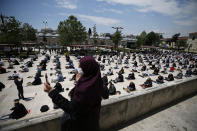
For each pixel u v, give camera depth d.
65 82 12.17
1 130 1.60
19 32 31.59
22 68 16.88
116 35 45.66
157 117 3.18
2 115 6.66
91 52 36.56
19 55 25.61
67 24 38.94
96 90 0.94
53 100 0.96
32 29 57.56
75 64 21.59
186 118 3.23
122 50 50.75
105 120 2.50
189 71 16.50
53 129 1.94
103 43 76.25
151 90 3.33
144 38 71.19
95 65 0.98
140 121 2.96
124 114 2.80
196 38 66.06
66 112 1.02
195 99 4.49
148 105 3.30
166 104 3.89
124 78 14.52
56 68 16.98
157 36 74.62
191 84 4.79
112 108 2.54
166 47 81.88
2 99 8.48
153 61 27.94
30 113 6.88
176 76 15.65
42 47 50.53
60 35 40.03
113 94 9.74
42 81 12.30
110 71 15.83
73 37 39.38
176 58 33.72
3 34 29.73
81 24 39.84
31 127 1.75
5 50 26.31
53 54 33.62
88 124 0.97
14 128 1.65
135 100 2.93
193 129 2.82
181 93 4.41
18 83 8.12
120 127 2.71
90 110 0.95
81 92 0.88
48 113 1.97
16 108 6.03
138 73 17.06
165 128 2.79
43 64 17.50
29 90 10.02
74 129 0.99
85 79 0.94
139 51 46.66
